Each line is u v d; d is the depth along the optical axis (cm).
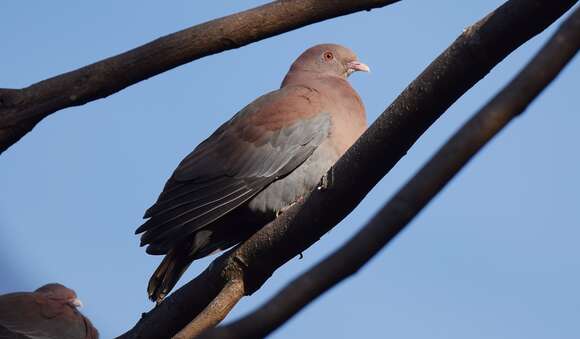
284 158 1243
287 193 1245
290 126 1256
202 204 1208
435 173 439
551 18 730
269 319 436
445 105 809
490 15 760
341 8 973
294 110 1267
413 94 814
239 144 1250
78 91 973
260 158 1239
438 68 791
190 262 1221
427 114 818
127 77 973
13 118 969
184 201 1212
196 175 1232
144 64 969
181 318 1044
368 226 441
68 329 1470
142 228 1198
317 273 439
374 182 901
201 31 968
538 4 723
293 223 965
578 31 432
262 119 1264
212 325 939
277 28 977
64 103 977
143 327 1060
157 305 1087
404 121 828
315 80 1363
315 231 964
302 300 438
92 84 973
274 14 970
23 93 973
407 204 440
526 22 736
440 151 442
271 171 1236
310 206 944
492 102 441
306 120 1260
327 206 933
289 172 1243
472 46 764
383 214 441
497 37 752
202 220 1191
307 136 1252
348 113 1298
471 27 773
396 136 844
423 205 440
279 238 978
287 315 438
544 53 437
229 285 995
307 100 1284
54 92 975
